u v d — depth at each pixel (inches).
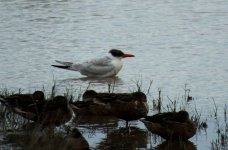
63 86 693.3
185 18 1018.1
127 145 486.3
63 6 1114.1
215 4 1130.0
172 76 714.2
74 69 761.6
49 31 937.5
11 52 828.0
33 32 933.2
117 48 847.7
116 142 493.7
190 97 620.7
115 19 1015.0
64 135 490.3
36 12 1064.8
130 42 877.8
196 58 789.2
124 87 687.1
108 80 737.6
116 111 538.0
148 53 823.1
